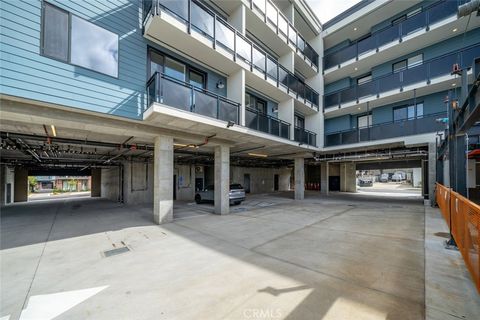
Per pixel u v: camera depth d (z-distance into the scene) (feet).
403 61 48.70
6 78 16.51
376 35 48.08
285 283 12.19
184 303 10.48
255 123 34.30
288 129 43.01
